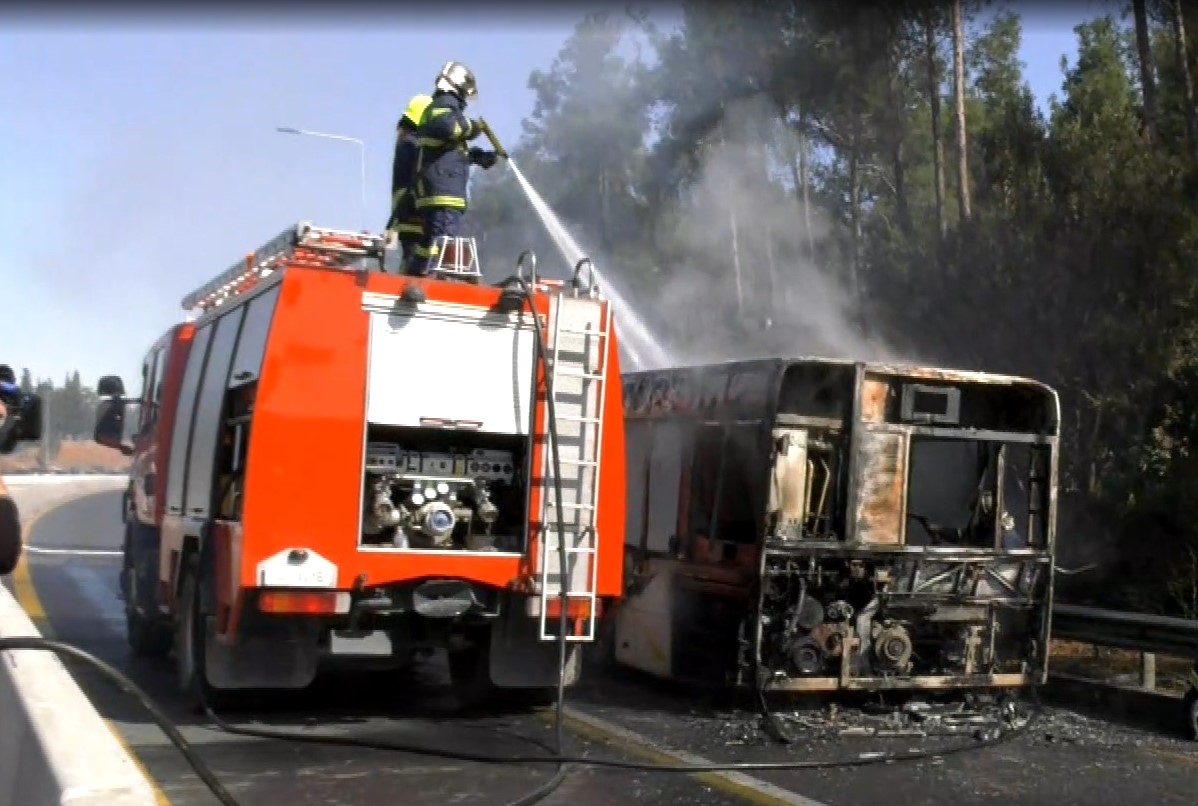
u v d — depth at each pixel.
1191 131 12.55
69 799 3.00
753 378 8.37
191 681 7.76
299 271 7.06
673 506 9.19
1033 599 8.66
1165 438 11.09
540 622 7.40
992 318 12.59
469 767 6.55
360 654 7.37
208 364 8.39
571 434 7.54
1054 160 12.80
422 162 8.73
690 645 8.88
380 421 7.11
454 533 7.43
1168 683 9.86
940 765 6.98
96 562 17.44
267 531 6.80
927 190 22.77
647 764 6.75
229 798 3.70
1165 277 11.24
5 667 4.34
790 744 7.38
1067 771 6.88
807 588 8.24
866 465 8.23
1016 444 8.90
